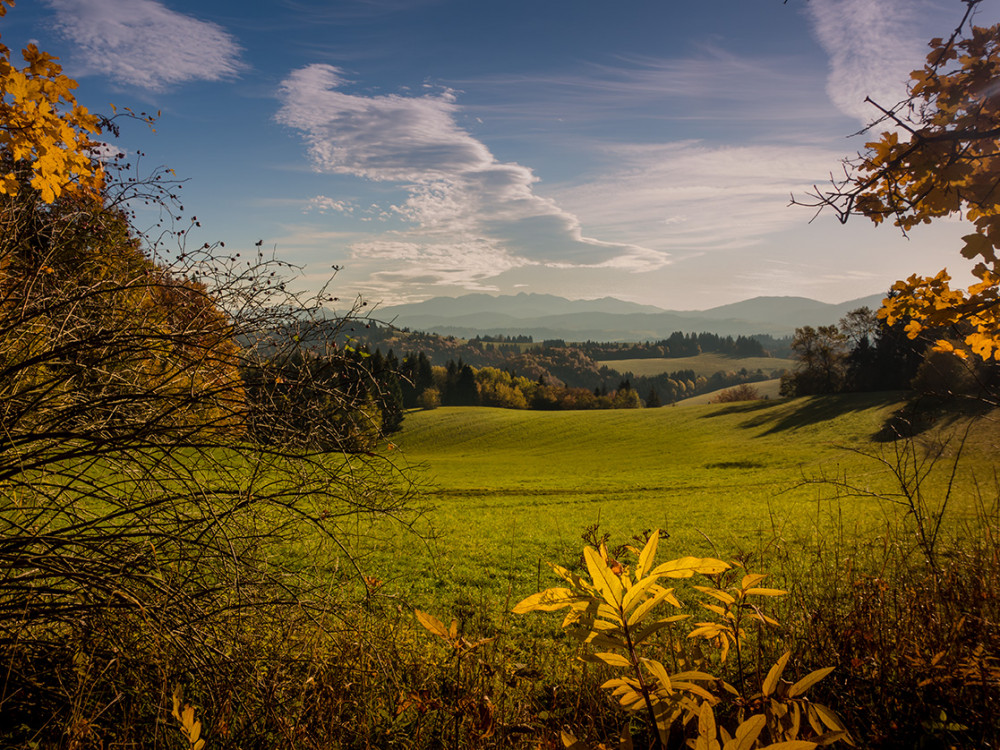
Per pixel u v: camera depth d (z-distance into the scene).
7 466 2.60
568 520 22.67
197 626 2.61
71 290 2.91
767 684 1.29
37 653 2.70
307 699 2.57
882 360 73.75
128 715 2.43
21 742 2.28
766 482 35.25
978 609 2.88
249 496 2.72
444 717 2.50
